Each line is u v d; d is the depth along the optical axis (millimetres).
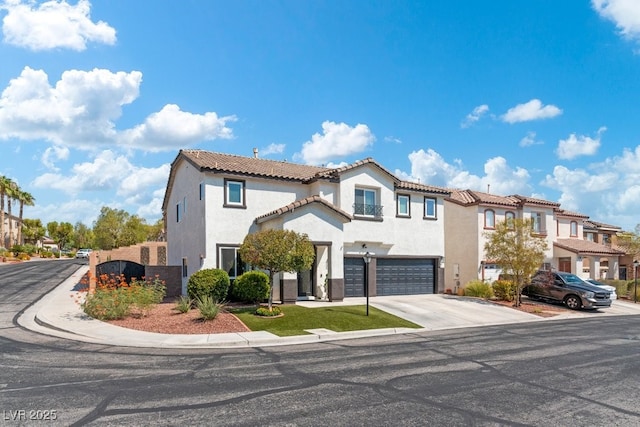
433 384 8641
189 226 22547
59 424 6285
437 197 27109
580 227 36500
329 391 8023
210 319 15195
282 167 24281
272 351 11680
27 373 9031
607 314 22984
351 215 23047
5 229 74188
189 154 22469
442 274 26938
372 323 15992
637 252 35875
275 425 6336
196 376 8953
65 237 93750
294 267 16750
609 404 7566
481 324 17891
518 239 23281
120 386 8164
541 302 25719
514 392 8203
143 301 16125
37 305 18547
